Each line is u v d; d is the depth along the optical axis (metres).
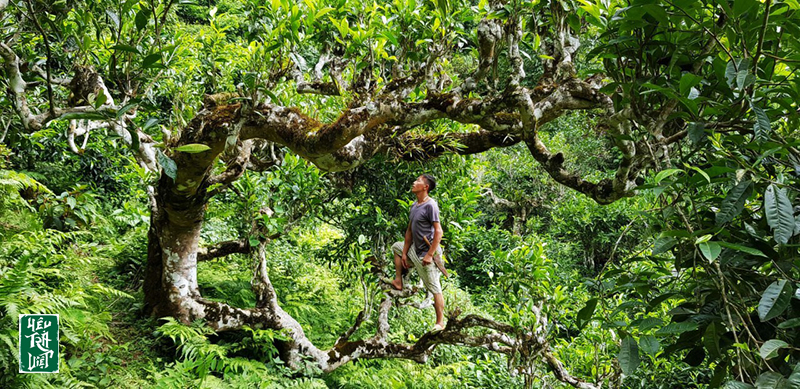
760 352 1.19
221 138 2.69
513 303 3.81
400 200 3.81
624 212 8.02
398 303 4.06
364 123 2.56
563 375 3.71
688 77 1.38
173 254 3.52
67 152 5.51
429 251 3.48
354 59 3.29
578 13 2.27
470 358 5.66
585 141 10.58
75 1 2.27
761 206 1.57
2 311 2.63
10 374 2.46
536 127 2.81
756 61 1.34
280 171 3.92
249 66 2.92
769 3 1.25
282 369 3.75
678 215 1.54
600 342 4.00
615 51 1.74
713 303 1.53
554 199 10.13
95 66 2.94
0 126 2.84
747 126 1.49
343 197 4.18
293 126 2.74
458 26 3.06
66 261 4.00
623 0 1.71
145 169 3.52
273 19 2.73
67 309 3.03
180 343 3.52
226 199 5.00
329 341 4.64
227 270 5.14
